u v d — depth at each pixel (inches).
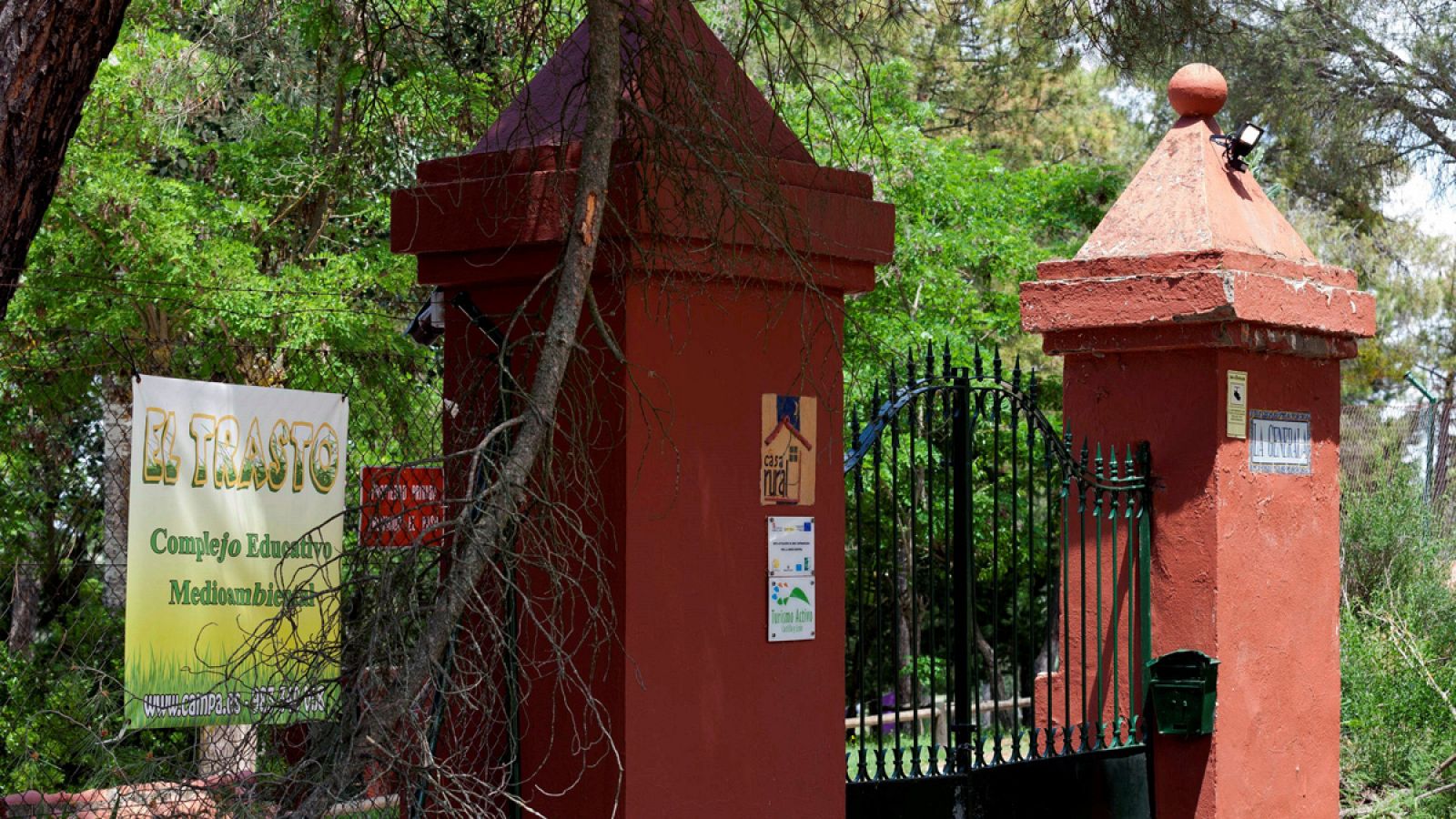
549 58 223.1
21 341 361.7
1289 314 262.8
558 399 180.5
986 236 625.3
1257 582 264.7
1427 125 780.6
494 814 173.5
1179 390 261.4
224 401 190.4
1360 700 347.3
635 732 176.2
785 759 193.6
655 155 175.8
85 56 171.5
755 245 185.6
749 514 190.5
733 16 389.4
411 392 261.6
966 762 224.1
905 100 624.7
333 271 406.9
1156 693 255.1
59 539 348.2
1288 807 270.7
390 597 151.8
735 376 189.3
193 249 392.8
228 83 434.0
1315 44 757.3
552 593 180.7
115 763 194.7
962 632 227.8
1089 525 276.2
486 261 188.1
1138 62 289.4
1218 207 264.8
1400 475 454.9
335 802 150.1
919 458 542.9
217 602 187.9
